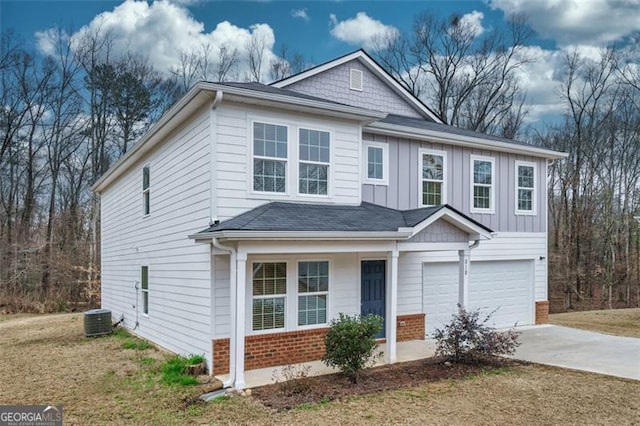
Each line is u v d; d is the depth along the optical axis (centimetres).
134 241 1346
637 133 2550
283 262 896
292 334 895
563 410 646
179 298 981
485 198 1322
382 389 734
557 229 2673
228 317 834
